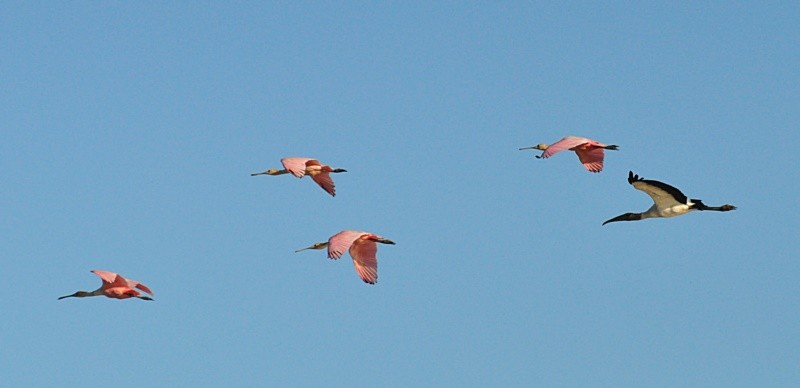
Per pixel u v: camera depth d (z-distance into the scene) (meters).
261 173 49.53
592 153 41.53
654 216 40.97
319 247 44.19
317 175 44.03
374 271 37.69
